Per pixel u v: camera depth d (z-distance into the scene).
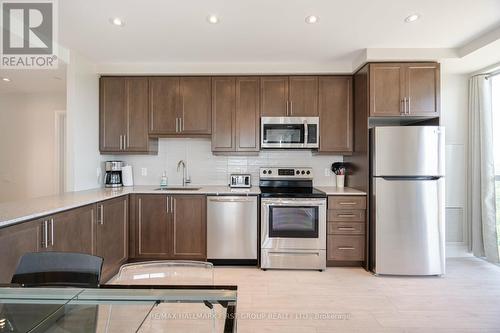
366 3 2.16
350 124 3.48
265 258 3.15
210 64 3.44
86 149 3.28
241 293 2.56
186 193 3.22
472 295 2.54
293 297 2.49
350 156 3.64
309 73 3.45
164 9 2.24
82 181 3.22
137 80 3.53
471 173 3.46
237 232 3.22
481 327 2.04
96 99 3.48
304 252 3.14
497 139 3.33
